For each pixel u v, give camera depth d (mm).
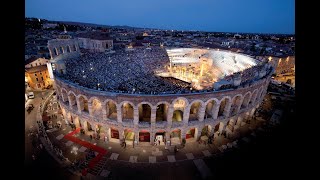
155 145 43031
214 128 46562
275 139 31422
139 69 77312
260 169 26375
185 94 39281
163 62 89562
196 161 38625
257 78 49406
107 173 35406
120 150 41344
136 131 41969
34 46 106250
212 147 42625
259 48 129250
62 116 53750
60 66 53969
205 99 41156
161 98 38844
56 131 47031
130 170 36250
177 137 45625
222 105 50375
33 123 49969
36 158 38031
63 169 35781
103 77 61594
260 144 36562
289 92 73625
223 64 81375
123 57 83125
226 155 39812
